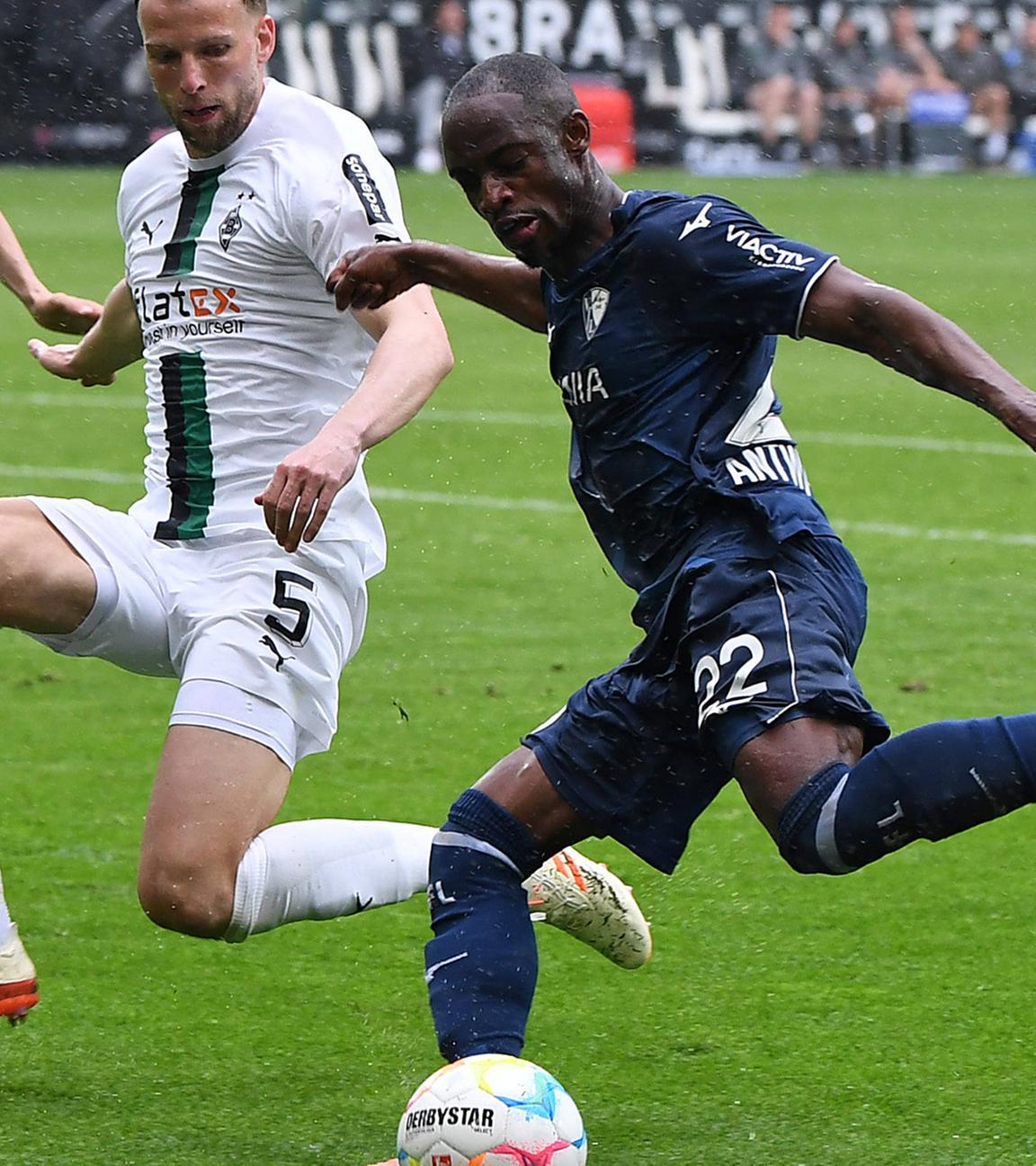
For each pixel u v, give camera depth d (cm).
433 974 486
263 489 584
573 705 498
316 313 588
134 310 650
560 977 625
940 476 1528
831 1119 509
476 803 495
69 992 605
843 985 611
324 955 645
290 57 3631
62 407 1808
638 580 494
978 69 4059
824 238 3070
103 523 584
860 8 3962
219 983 616
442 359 543
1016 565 1234
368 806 791
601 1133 502
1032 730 421
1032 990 604
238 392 586
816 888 710
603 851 759
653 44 3819
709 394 477
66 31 3734
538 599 1159
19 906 684
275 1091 532
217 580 577
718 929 667
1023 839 767
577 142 470
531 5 3741
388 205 578
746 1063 550
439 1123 449
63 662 1051
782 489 474
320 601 577
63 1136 499
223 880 534
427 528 1352
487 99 462
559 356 488
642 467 479
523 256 477
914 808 423
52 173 3812
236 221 583
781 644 451
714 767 491
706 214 464
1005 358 2008
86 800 809
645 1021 584
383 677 991
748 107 3900
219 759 544
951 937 654
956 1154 486
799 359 2186
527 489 1487
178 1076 541
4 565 558
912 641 1052
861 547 1284
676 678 477
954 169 4088
